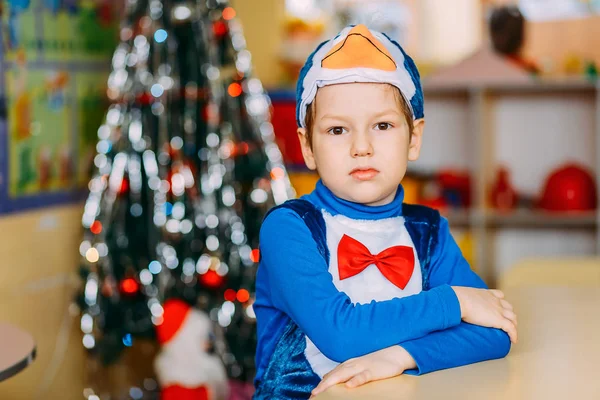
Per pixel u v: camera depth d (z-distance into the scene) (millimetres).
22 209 2512
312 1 3635
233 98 2555
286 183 2609
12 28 2445
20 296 2494
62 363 2727
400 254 1184
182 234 2535
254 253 2561
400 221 1225
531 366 1022
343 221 1184
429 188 3453
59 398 2703
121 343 2535
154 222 2512
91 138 2922
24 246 2518
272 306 1205
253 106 2576
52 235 2678
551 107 3537
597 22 3414
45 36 2621
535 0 3473
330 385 958
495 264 3607
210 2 2520
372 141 1140
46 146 2639
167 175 2551
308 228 1156
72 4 2779
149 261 2518
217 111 2535
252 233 2578
